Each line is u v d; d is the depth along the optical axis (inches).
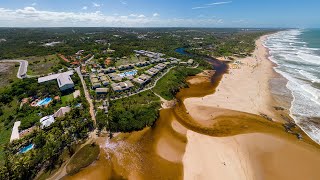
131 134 2209.6
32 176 1653.5
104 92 3097.9
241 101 2891.2
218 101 2925.7
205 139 2105.1
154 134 2235.5
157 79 3791.8
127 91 3198.8
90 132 2207.2
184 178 1644.9
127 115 2456.9
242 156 1843.0
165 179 1648.6
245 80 3764.8
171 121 2471.7
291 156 1823.3
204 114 2593.5
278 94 3053.6
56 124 2191.2
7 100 2859.3
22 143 1946.4
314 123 2299.5
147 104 2790.4
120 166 1793.8
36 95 3046.3
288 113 2519.7
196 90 3417.8
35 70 4392.2
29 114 2479.1
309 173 1638.8
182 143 2070.6
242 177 1621.6
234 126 2306.8
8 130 2178.9
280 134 2133.4
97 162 1833.2
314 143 1985.7
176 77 3905.0
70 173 1713.8
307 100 2832.2
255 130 2215.8
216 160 1806.1
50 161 1812.3
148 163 1825.8
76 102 2802.7
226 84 3609.7
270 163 1754.4
